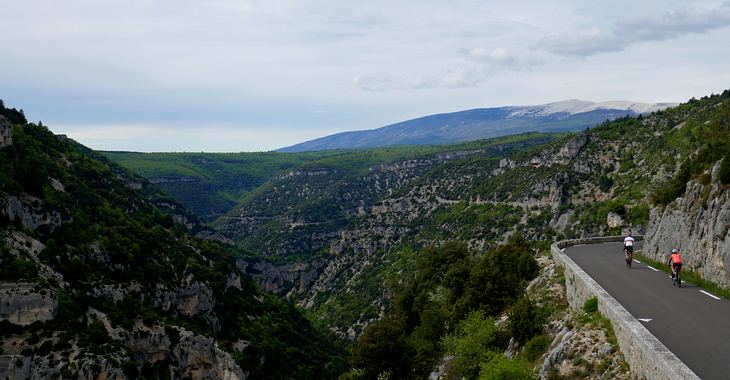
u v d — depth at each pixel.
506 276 43.84
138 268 66.06
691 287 27.69
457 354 37.31
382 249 152.75
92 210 70.31
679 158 101.12
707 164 38.06
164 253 73.81
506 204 132.88
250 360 68.69
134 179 145.62
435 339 51.88
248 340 74.88
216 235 165.75
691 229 31.56
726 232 26.36
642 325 19.47
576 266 31.36
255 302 90.00
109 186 83.94
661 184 94.69
